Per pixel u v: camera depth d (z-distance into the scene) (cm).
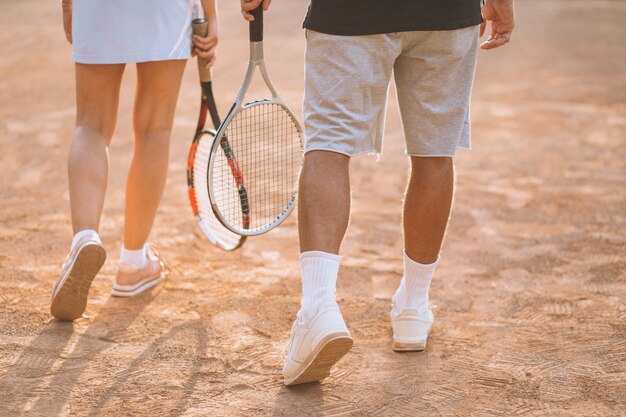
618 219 429
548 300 320
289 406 234
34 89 727
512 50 1027
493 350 274
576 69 903
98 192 283
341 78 229
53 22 1120
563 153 568
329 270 232
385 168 529
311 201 233
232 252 371
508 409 235
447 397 242
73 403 232
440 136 245
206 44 296
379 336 286
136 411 229
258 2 248
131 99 710
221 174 283
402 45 234
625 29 1229
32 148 539
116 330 283
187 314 300
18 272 333
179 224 406
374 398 240
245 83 256
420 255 268
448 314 306
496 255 374
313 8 231
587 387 249
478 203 455
